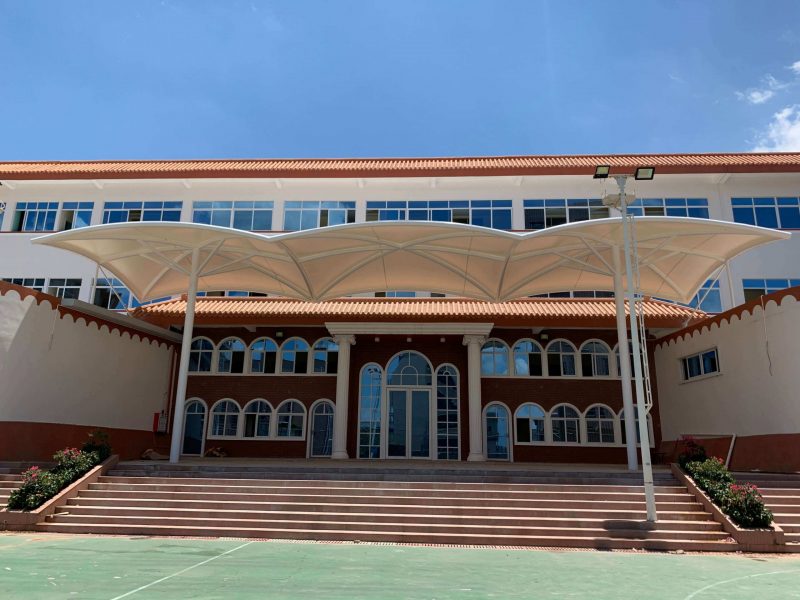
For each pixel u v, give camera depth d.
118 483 14.65
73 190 26.48
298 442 23.52
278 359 24.36
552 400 23.61
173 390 24.17
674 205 24.89
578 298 24.55
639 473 15.33
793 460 16.06
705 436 20.05
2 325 16.50
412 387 23.95
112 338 20.72
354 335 23.12
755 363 17.95
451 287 22.62
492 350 24.22
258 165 26.62
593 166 24.41
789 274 23.73
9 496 13.89
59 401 18.12
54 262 25.42
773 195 24.67
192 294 18.84
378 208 25.81
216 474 15.21
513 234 16.72
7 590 7.90
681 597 8.09
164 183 26.12
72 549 10.89
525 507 13.43
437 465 18.42
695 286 21.58
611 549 11.90
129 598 7.57
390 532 12.46
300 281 21.73
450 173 24.91
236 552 10.86
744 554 11.54
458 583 8.70
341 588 8.27
